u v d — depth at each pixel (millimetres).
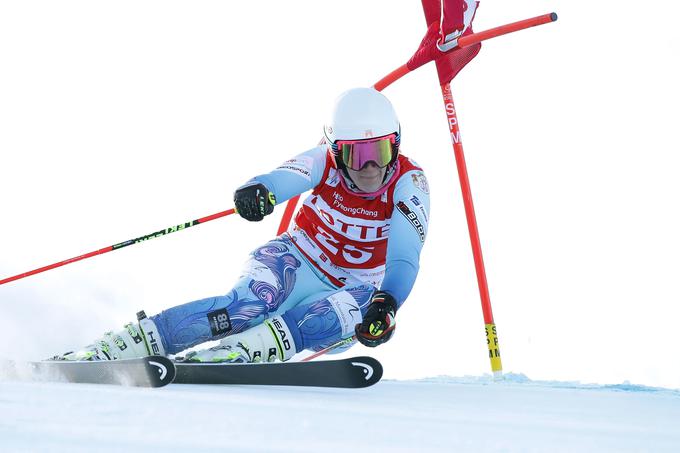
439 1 19141
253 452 5316
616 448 6449
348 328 14711
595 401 11953
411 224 14102
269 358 14047
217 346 13578
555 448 6289
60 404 7297
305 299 15984
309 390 11664
